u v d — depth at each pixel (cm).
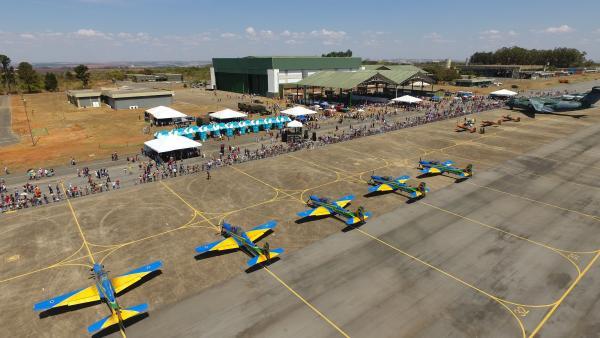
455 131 8212
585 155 6253
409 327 2458
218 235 3719
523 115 9981
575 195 4606
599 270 3069
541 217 4025
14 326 2508
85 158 6500
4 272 3138
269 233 3731
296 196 4681
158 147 6066
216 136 7956
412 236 3641
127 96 12331
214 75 19412
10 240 3653
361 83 11681
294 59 15175
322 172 5584
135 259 3303
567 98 10625
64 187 5088
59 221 4050
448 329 2439
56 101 15212
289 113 9531
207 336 2395
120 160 6347
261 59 15338
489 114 10188
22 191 4947
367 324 2489
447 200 4494
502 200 4481
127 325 2502
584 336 2370
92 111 12119
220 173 5597
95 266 2916
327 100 13738
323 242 3550
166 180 5303
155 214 4203
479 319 2527
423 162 5672
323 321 2519
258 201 4538
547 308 2630
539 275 3009
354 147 7019
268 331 2434
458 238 3597
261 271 3098
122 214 4209
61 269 3173
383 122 9269
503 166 5747
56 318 2581
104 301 2764
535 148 6731
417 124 8994
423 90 16138
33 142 7606
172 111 9969
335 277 3002
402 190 4569
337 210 3988
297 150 6862
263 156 6438
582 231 3712
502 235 3650
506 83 19738
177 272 3095
